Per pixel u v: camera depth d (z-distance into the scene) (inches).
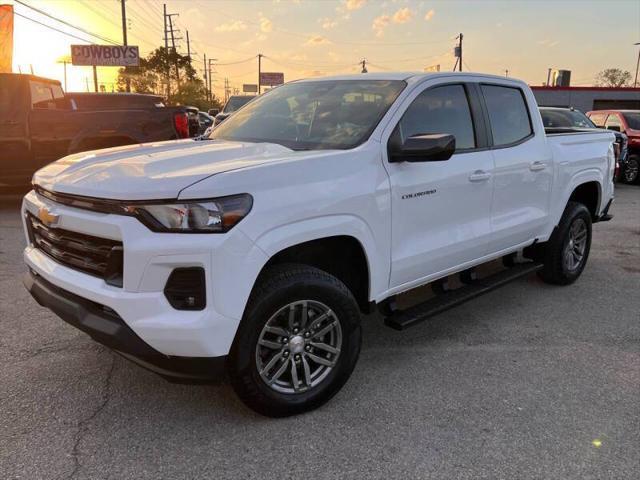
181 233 97.6
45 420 115.8
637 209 405.1
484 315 183.3
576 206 208.5
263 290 108.4
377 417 119.8
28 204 131.0
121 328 101.3
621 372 142.8
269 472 101.3
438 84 149.7
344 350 123.0
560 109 525.7
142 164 114.3
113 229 100.6
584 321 179.0
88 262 109.7
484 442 111.1
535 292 207.8
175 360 101.5
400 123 135.6
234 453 106.4
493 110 168.4
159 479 98.8
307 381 119.0
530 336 165.9
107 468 101.3
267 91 181.5
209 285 98.7
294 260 122.7
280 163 110.7
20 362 140.8
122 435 111.3
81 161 126.6
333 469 102.3
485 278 175.2
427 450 108.3
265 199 104.6
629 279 226.4
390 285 135.5
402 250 135.6
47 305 118.9
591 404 126.4
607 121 597.6
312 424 116.7
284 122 151.1
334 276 130.0
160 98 500.7
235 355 106.8
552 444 110.7
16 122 314.3
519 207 177.3
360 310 135.1
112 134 324.2
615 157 235.3
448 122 151.3
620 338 165.3
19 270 215.9
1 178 319.3
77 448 106.7
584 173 209.6
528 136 182.5
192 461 103.8
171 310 99.3
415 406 124.6
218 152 125.0
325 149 129.1
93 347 149.9
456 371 142.3
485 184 158.4
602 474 101.9
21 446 106.8
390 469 102.6
